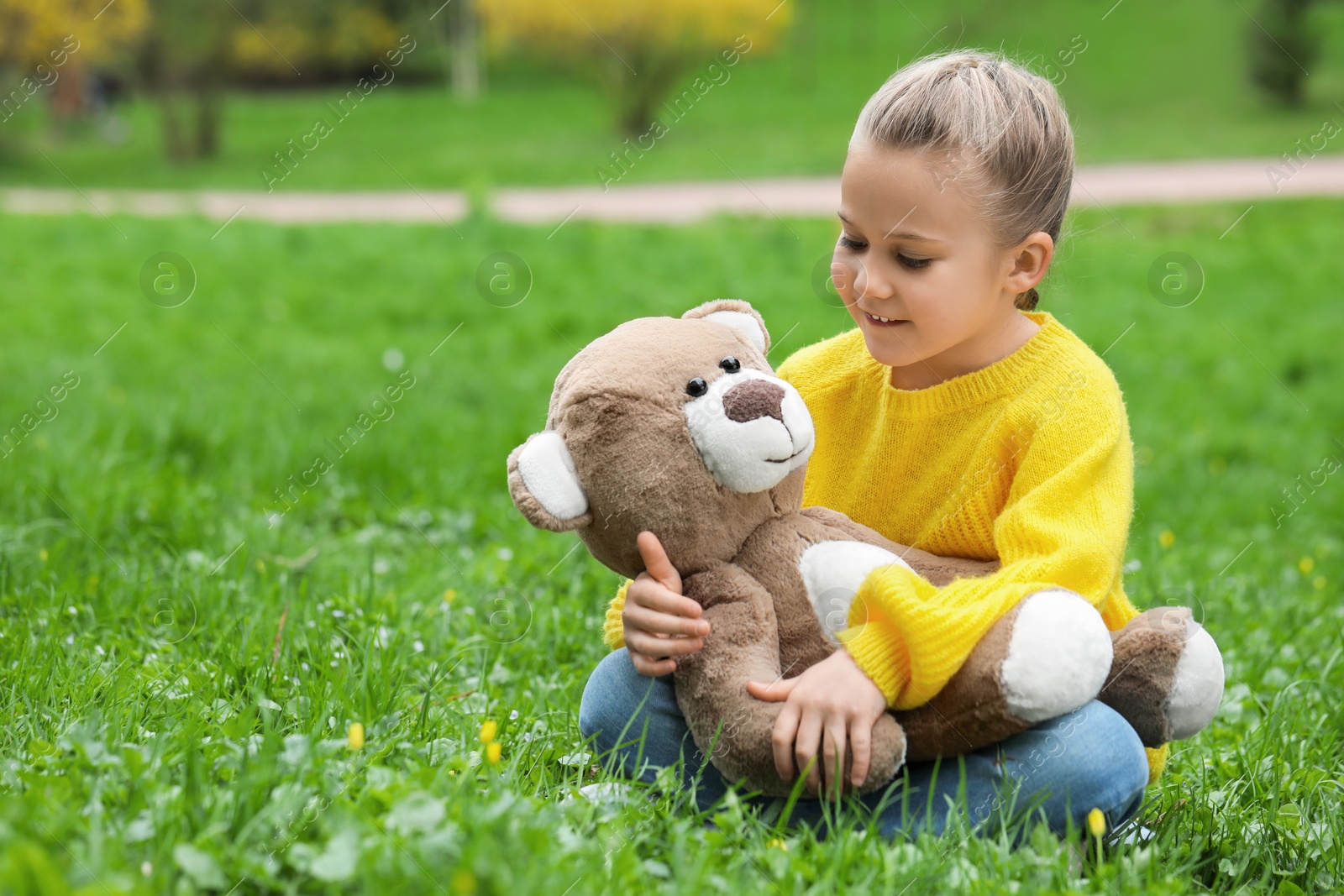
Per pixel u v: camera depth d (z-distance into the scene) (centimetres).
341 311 999
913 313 222
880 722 202
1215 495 593
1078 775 205
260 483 513
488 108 2403
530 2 1964
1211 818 238
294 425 600
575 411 206
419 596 365
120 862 179
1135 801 213
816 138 1928
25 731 235
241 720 223
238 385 712
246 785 196
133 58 2045
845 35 2652
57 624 304
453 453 566
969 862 197
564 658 334
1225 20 1959
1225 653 345
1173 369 859
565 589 384
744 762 205
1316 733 298
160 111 2098
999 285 228
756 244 1215
